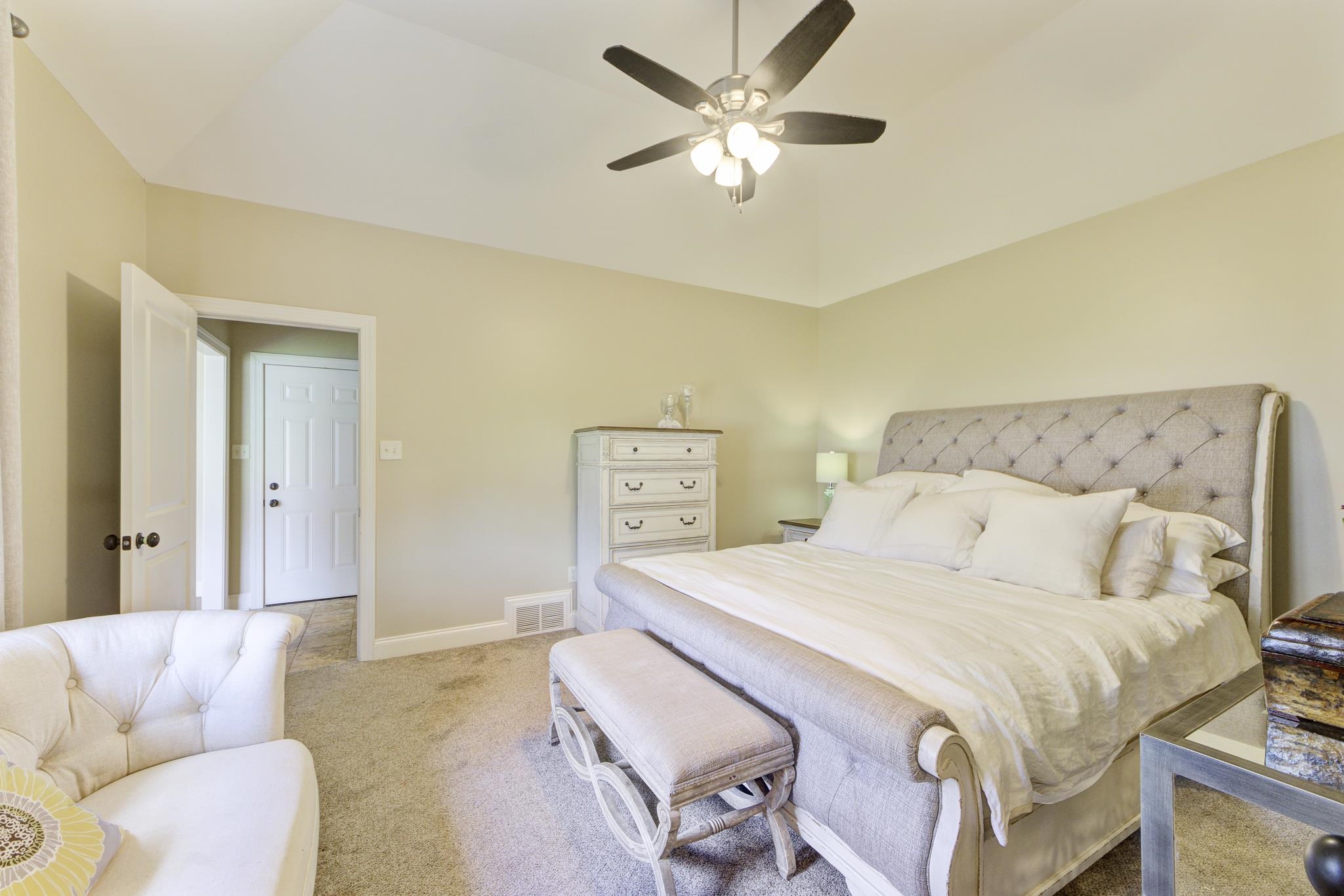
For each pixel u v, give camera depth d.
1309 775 0.93
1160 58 2.24
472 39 2.43
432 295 3.16
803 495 4.55
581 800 1.82
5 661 1.19
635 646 1.94
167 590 2.28
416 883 1.46
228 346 3.98
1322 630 0.95
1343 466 2.01
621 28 2.38
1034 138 2.74
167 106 2.19
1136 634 1.56
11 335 1.41
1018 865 1.26
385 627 3.04
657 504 3.45
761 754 1.36
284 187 2.74
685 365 4.03
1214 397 2.24
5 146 1.38
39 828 0.94
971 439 3.14
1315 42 1.94
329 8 2.17
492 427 3.33
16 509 1.42
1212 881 1.09
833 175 3.61
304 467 4.26
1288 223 2.12
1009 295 3.11
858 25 2.40
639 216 3.49
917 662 1.32
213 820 1.13
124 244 2.34
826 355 4.49
